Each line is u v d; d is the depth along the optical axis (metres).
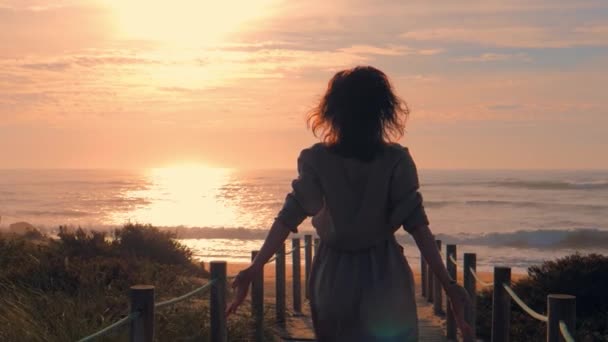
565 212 75.44
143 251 19.31
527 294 13.18
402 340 3.63
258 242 52.41
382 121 3.65
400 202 3.61
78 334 7.93
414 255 38.53
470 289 10.45
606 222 66.62
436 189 112.06
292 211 3.63
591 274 12.80
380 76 3.69
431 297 17.14
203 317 9.77
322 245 3.79
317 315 3.74
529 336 11.43
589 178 152.62
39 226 65.38
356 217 3.62
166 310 9.74
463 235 51.78
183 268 18.84
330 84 3.72
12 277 11.52
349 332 3.65
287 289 19.59
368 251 3.69
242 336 10.14
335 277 3.67
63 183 169.25
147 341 5.24
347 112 3.62
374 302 3.62
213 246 49.31
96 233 17.05
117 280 11.98
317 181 3.66
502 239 51.03
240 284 3.64
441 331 13.05
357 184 3.63
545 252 47.12
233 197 111.81
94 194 121.81
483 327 12.48
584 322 11.84
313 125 3.77
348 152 3.62
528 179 146.62
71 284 11.42
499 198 92.81
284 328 13.05
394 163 3.62
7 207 92.56
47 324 8.30
